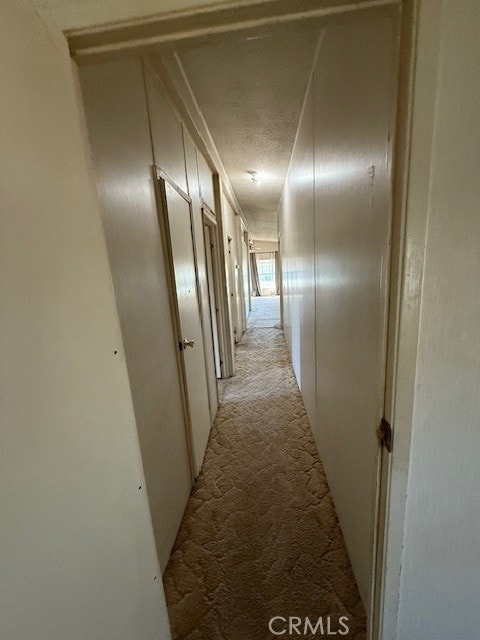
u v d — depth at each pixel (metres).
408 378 0.62
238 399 2.97
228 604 1.14
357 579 1.15
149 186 1.36
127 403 0.68
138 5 0.51
